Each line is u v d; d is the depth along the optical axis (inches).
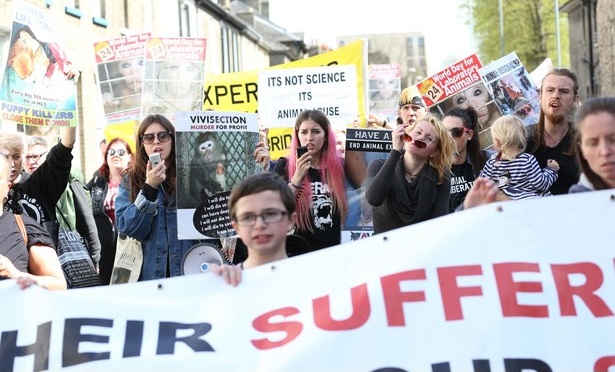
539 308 153.2
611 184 159.2
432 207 239.9
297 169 256.5
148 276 253.0
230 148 254.7
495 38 2169.0
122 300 160.9
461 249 156.6
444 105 371.6
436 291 155.3
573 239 155.8
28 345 160.2
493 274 155.3
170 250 253.1
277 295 158.1
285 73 386.6
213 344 157.1
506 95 370.3
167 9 1369.3
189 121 253.0
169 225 254.1
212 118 254.2
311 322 156.2
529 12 2129.7
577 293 153.6
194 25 1601.9
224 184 253.3
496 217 157.2
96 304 160.7
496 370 151.3
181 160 251.9
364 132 281.3
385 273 156.6
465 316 153.6
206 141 253.3
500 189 261.9
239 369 155.5
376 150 280.8
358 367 153.4
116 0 1045.2
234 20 1925.4
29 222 218.4
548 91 266.2
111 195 366.3
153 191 246.7
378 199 239.3
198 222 250.7
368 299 155.7
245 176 255.3
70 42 888.3
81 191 331.0
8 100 279.7
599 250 154.9
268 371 154.9
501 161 263.1
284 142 402.6
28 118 284.4
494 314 153.4
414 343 153.6
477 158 295.1
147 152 255.3
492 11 2165.4
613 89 1700.3
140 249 255.1
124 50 400.2
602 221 155.8
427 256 156.7
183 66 370.6
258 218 163.0
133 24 1144.2
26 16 283.6
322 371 153.8
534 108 371.6
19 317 160.9
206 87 422.3
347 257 158.2
